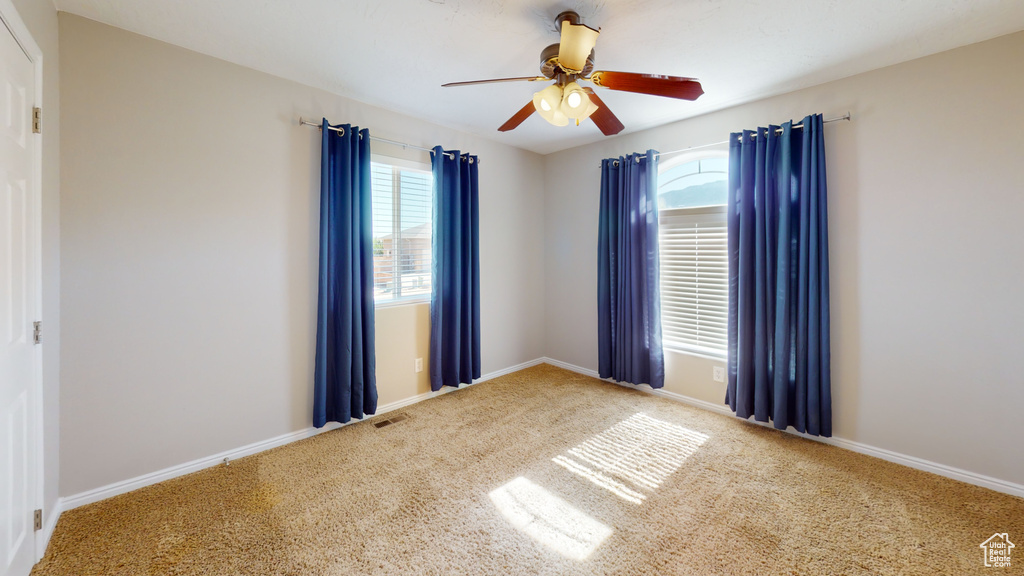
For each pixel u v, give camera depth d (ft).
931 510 6.33
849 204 8.16
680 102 9.46
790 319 8.73
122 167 6.57
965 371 7.07
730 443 8.60
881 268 7.84
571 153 13.52
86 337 6.34
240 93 7.77
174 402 7.20
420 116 10.55
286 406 8.61
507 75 8.23
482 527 5.99
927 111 7.29
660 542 5.68
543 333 14.76
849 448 8.31
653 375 11.18
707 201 10.58
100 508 6.33
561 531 5.91
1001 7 5.82
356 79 8.38
